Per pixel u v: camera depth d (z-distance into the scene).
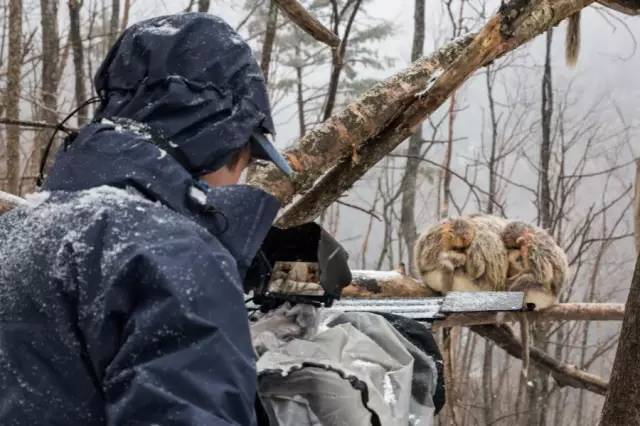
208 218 1.62
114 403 1.39
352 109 4.06
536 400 10.13
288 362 1.91
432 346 2.52
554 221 10.80
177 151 1.68
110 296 1.45
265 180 3.86
